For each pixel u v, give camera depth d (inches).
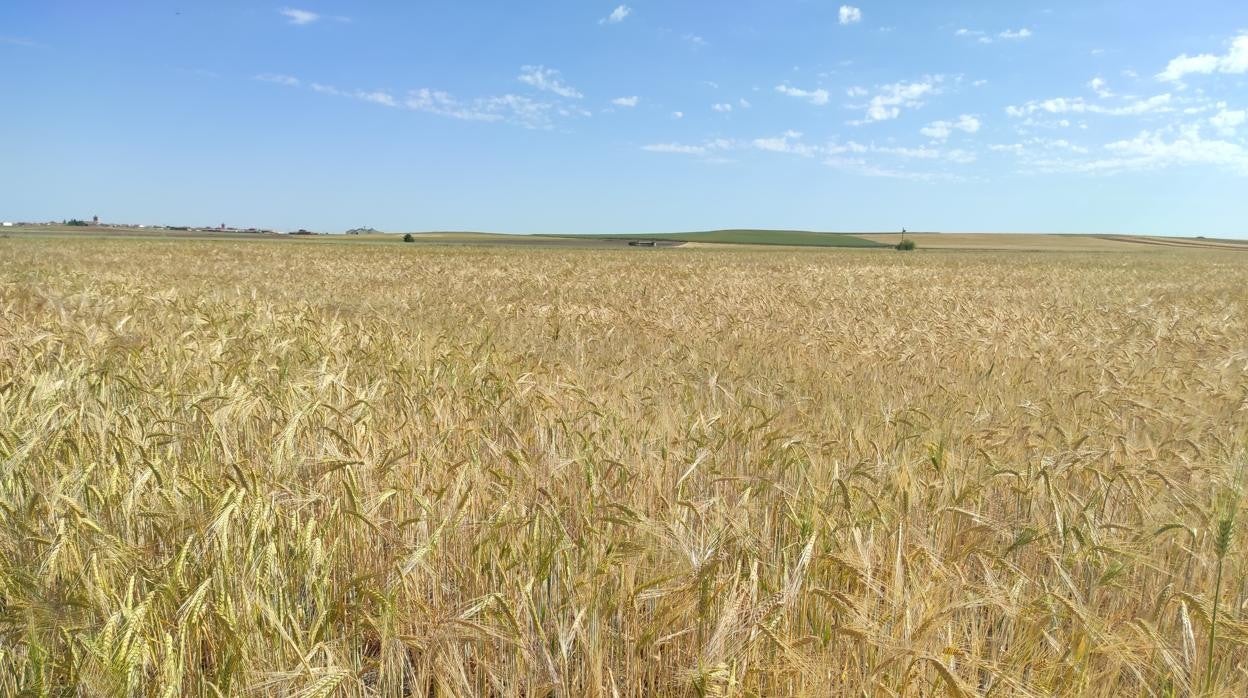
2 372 237.9
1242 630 104.6
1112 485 170.4
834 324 510.9
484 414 222.5
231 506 115.6
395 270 1151.0
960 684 87.5
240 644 97.0
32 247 1739.7
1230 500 140.7
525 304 625.0
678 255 2250.2
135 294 518.9
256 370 257.0
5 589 107.5
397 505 151.3
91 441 161.3
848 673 106.0
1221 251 3700.8
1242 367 346.0
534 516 133.1
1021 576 118.5
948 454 177.0
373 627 110.3
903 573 114.2
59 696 98.0
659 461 177.8
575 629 110.0
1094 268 1712.6
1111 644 104.4
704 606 110.1
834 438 203.5
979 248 4001.0
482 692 114.6
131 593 99.0
